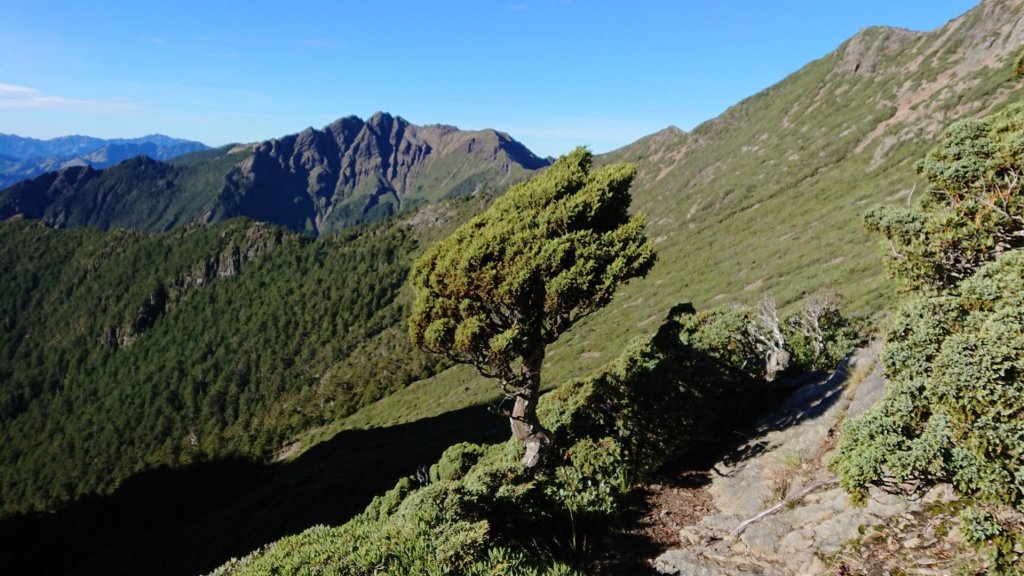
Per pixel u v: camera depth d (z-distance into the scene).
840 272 37.41
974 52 78.38
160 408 143.00
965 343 4.14
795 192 84.38
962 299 4.94
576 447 9.16
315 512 35.91
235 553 36.06
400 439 54.38
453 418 55.38
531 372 9.13
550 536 7.23
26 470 133.00
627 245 8.61
